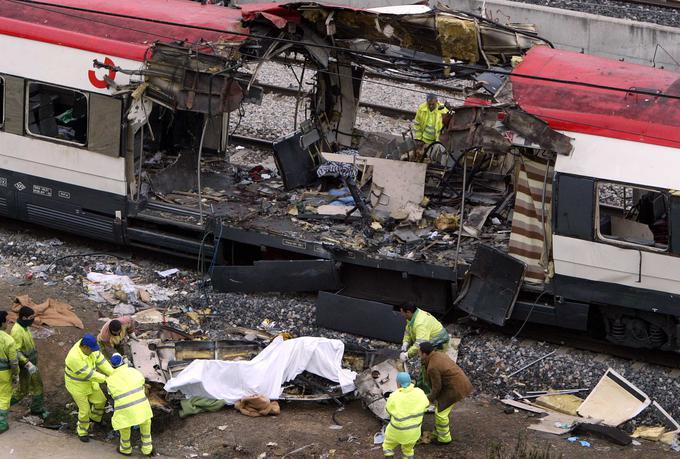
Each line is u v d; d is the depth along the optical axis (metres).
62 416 18.98
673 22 36.75
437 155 26.94
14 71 24.53
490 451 17.75
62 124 24.98
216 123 27.69
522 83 21.53
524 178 21.39
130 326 20.47
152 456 17.62
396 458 17.47
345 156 24.20
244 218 24.19
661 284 20.28
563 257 20.98
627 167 20.17
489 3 37.84
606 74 21.81
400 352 20.08
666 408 19.52
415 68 24.53
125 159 24.06
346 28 23.73
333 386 19.56
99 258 25.38
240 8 25.36
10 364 17.69
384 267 22.48
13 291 23.19
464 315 23.31
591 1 38.72
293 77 37.25
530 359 21.08
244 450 17.77
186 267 25.23
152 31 24.06
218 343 20.50
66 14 24.77
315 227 23.91
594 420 18.94
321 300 22.16
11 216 26.19
